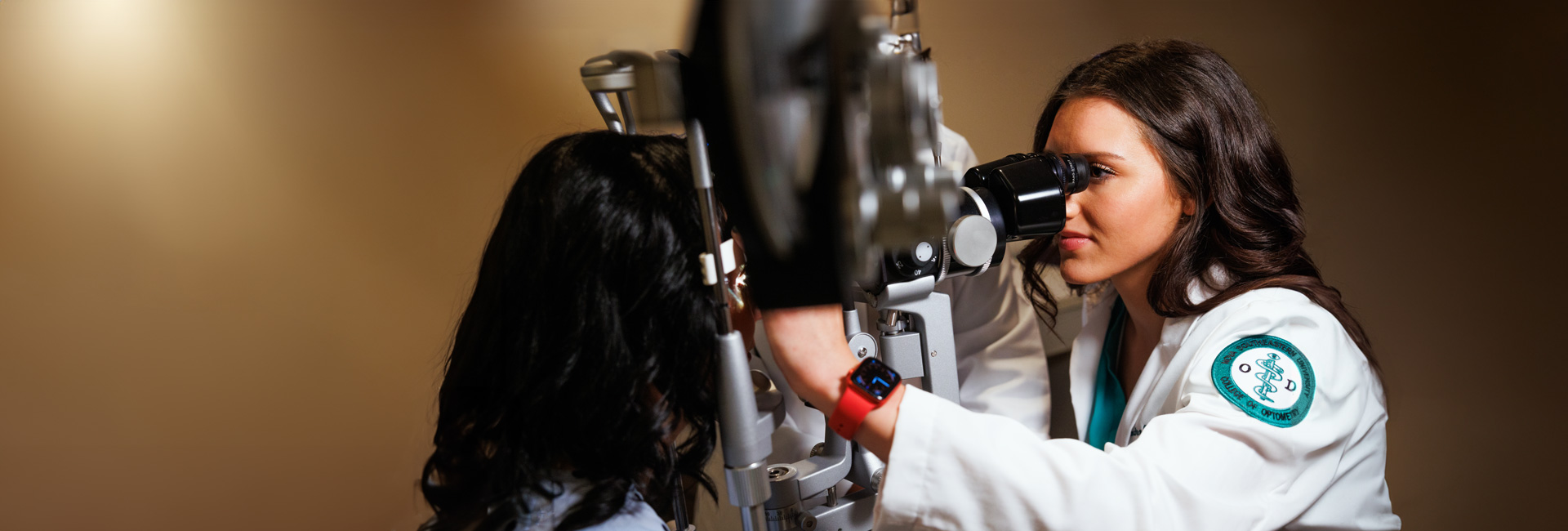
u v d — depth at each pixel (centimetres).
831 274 55
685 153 66
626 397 63
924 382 87
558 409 64
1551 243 263
